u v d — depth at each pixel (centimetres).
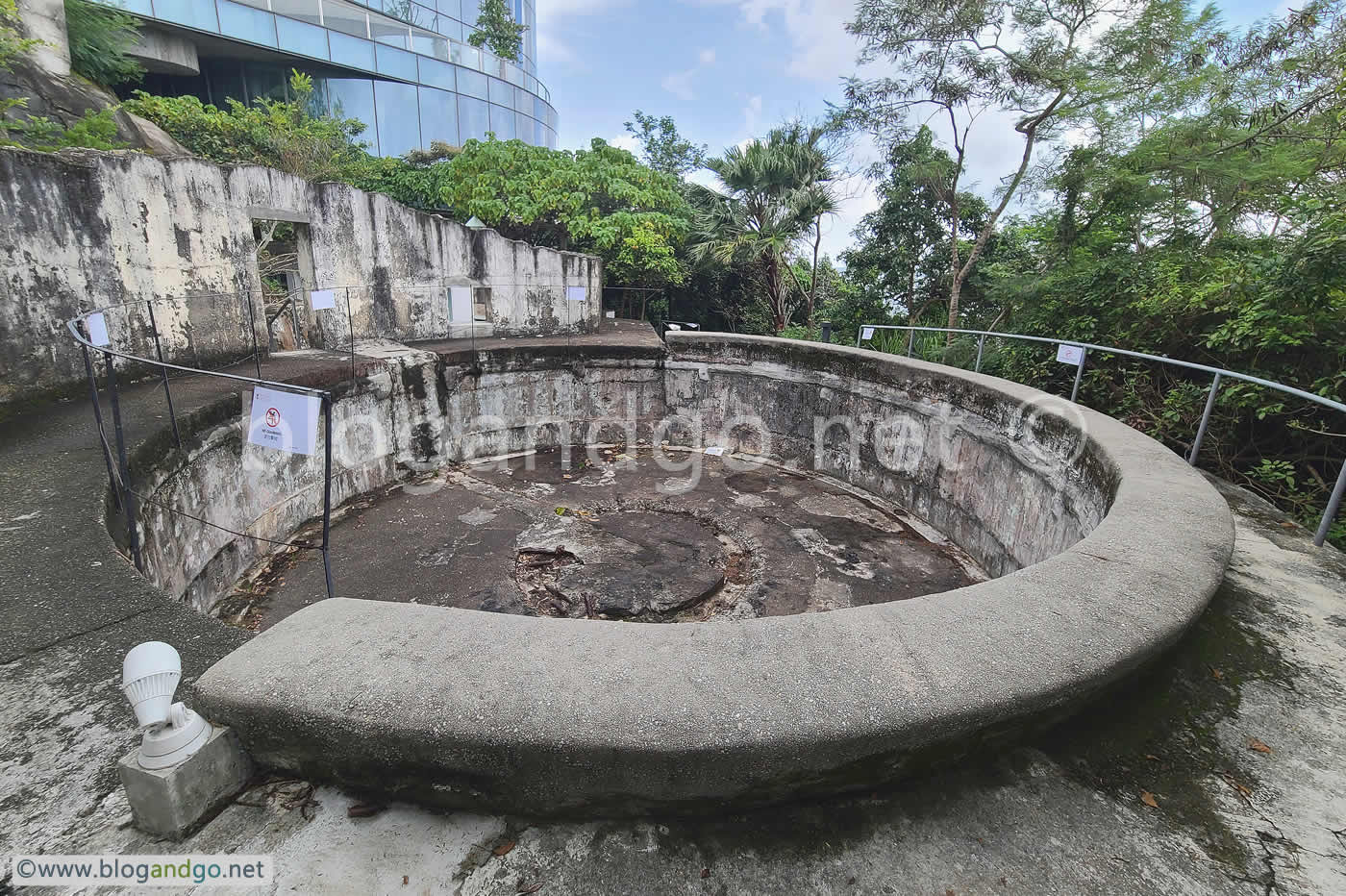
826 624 159
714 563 529
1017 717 141
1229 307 503
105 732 149
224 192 599
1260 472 453
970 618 166
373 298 769
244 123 1109
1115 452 351
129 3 1179
